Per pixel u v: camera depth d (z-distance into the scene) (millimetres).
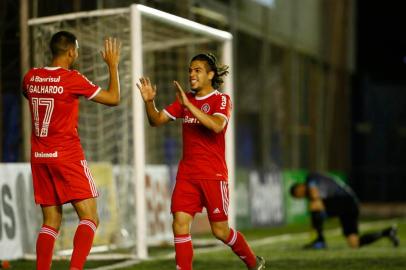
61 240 26672
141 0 37562
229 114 15688
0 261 23516
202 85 15766
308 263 23750
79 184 15836
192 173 15789
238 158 53000
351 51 72125
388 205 69688
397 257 25609
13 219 24922
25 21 28219
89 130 30641
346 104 69500
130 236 30484
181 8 41125
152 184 35094
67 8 33250
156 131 42125
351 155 76938
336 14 67938
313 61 63250
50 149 15805
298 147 59281
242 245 16562
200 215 39469
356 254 26844
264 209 47469
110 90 15891
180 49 42719
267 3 55000
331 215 29719
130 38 24734
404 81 80312
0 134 29703
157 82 42188
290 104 57969
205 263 23438
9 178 25031
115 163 31203
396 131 79062
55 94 15688
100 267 22125
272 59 57625
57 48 16172
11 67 29375
